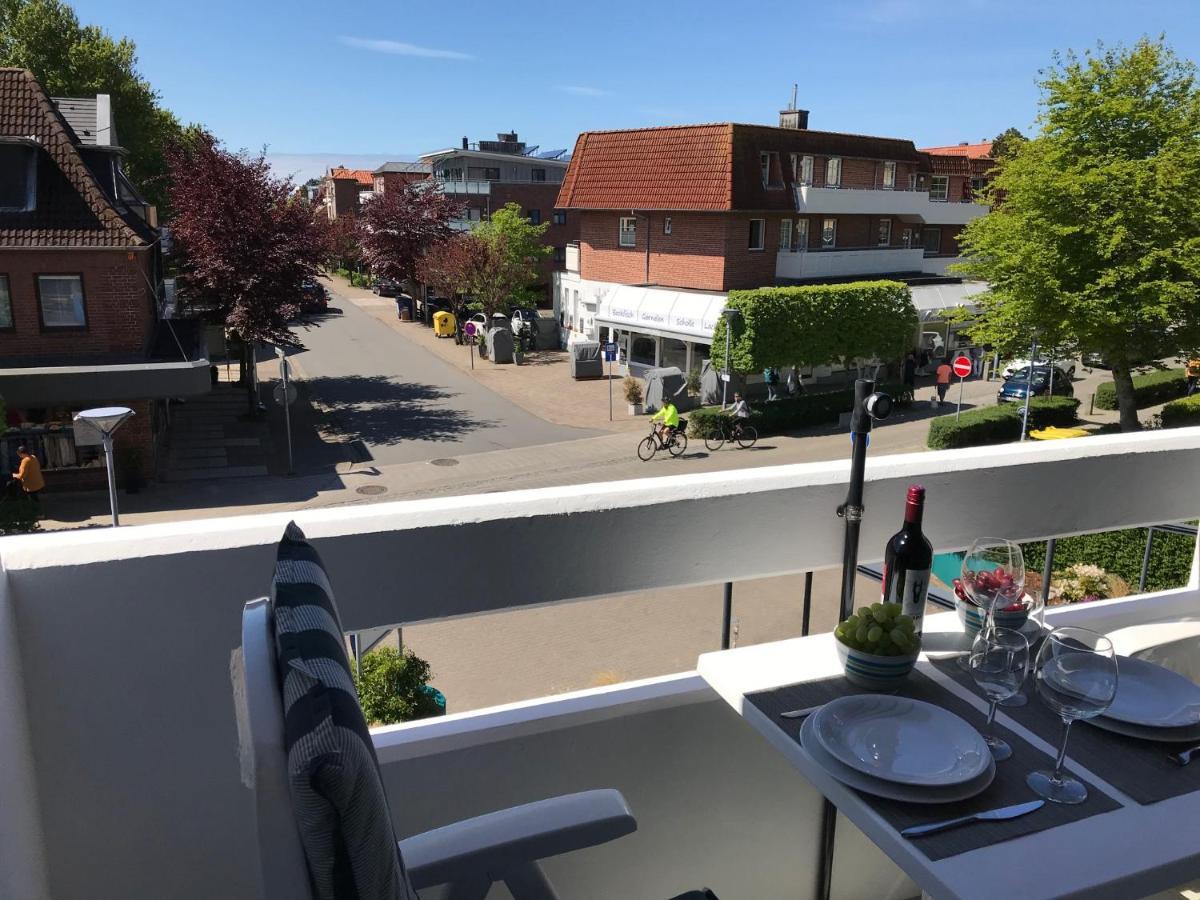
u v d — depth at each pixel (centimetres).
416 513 187
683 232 3503
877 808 156
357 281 7150
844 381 3581
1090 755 174
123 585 167
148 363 2142
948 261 3928
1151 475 280
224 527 174
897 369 3684
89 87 4250
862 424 211
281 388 2266
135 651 170
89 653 168
